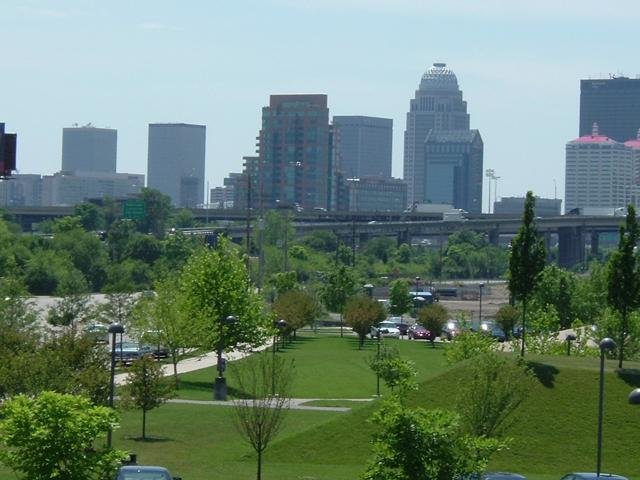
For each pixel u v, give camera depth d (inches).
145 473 3341.5
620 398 5231.3
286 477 4387.3
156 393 5167.3
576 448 4950.8
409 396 5334.6
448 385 5364.2
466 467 3132.4
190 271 7288.4
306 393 6855.3
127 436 5172.2
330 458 4877.0
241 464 4680.1
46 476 3253.0
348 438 4995.1
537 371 5408.5
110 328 4362.7
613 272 5816.9
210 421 5629.9
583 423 5083.7
